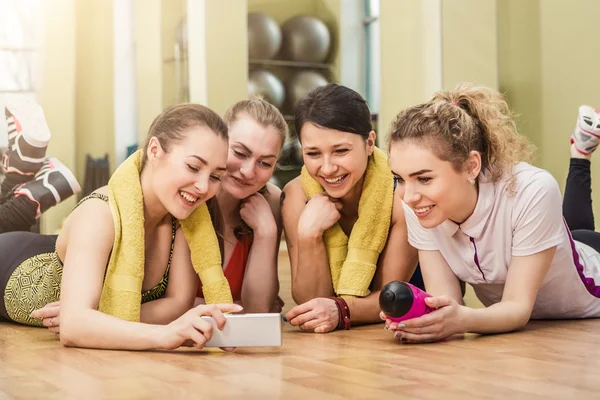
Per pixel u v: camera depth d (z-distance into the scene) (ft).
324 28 23.84
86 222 4.80
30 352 4.62
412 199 4.74
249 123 5.74
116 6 20.44
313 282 5.95
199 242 5.32
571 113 14.51
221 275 5.34
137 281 4.89
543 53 15.08
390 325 4.67
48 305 5.35
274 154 5.83
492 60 15.79
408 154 4.68
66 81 19.95
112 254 4.86
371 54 24.09
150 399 3.19
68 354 4.42
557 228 5.07
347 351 4.50
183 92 19.75
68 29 19.95
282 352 4.46
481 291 5.72
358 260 5.75
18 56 19.57
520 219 4.99
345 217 6.08
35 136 8.25
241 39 19.79
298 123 5.49
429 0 16.34
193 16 19.51
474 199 4.98
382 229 5.77
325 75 24.43
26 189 8.16
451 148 4.66
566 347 4.53
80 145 20.35
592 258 6.14
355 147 5.39
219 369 3.88
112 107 20.59
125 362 4.12
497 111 5.03
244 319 4.34
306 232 5.76
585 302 5.84
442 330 4.66
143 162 5.03
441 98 5.08
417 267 6.53
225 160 4.85
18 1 19.48
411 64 16.83
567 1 14.49
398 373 3.72
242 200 6.14
